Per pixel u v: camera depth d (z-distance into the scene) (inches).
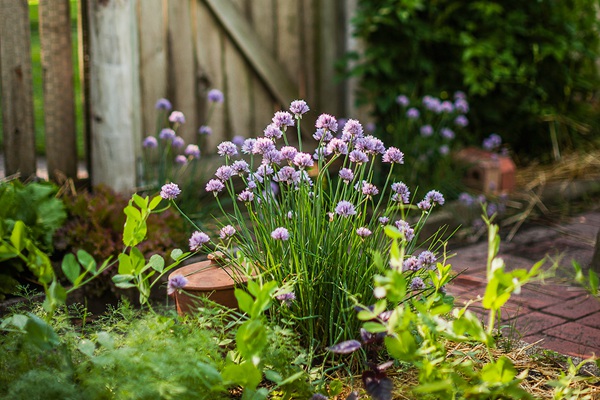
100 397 97.0
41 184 164.6
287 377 103.8
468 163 230.4
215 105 225.8
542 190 236.5
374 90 243.1
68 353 101.7
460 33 249.0
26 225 155.8
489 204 220.4
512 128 265.6
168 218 173.9
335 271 117.0
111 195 174.4
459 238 205.5
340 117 250.8
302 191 119.3
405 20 237.6
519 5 261.1
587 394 111.3
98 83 189.8
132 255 109.9
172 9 213.8
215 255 126.6
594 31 284.4
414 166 220.7
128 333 112.2
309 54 241.8
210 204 199.8
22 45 184.7
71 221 166.4
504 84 261.7
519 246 199.6
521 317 147.9
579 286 166.4
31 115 188.4
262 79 233.1
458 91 255.0
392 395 109.3
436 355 101.7
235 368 97.0
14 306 133.7
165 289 160.6
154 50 211.5
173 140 191.8
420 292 117.6
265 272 111.0
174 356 100.7
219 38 223.8
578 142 271.4
